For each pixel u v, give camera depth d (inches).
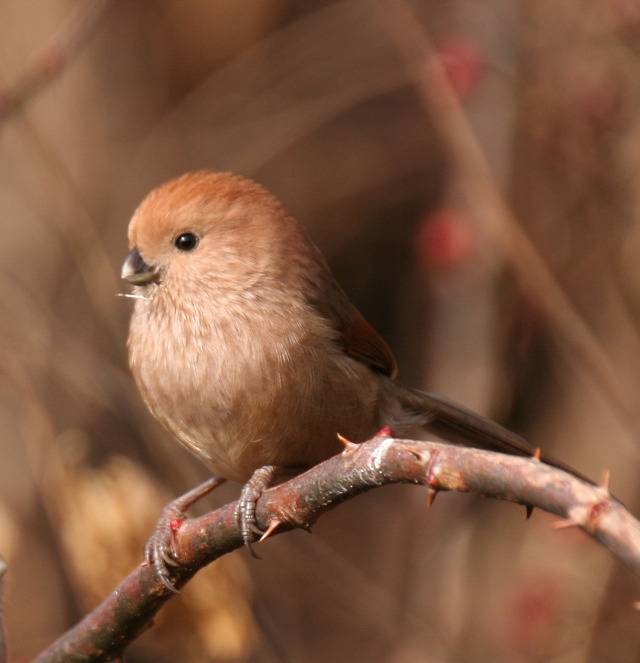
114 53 552.1
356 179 599.2
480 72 432.5
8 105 415.8
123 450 440.5
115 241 518.6
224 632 332.5
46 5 484.7
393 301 633.6
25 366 436.8
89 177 523.8
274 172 609.0
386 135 600.1
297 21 579.5
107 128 538.0
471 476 175.0
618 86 428.1
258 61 556.7
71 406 439.5
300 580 497.4
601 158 431.2
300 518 219.6
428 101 443.2
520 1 442.0
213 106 548.7
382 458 191.3
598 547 445.4
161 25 577.3
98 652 249.3
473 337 476.1
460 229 444.5
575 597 444.1
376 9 514.9
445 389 479.5
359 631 515.8
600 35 425.1
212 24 596.4
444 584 466.6
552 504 163.9
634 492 459.2
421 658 442.0
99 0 420.2
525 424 493.0
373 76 539.5
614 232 439.2
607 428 470.6
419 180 611.5
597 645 437.1
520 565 460.4
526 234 436.8
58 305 470.3
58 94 525.3
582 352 423.8
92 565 334.3
